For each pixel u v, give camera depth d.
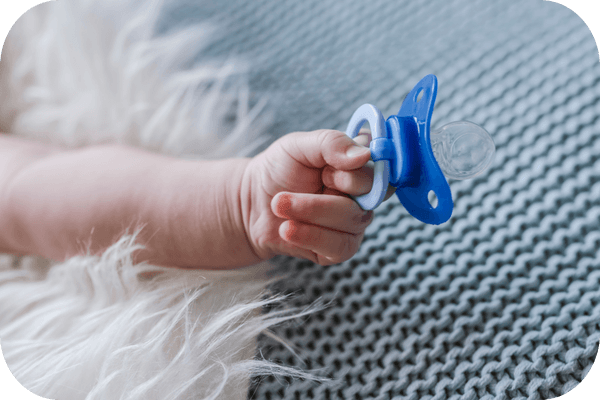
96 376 0.51
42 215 0.58
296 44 0.78
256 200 0.53
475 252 0.56
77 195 0.57
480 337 0.51
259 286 0.58
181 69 0.74
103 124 0.70
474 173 0.42
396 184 0.42
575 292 0.52
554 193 0.57
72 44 0.72
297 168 0.50
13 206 0.59
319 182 0.51
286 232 0.47
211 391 0.50
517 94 0.65
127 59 0.72
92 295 0.59
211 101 0.70
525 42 0.69
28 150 0.65
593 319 0.50
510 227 0.56
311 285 0.57
